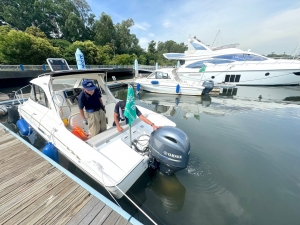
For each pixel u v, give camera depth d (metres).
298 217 1.64
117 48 36.94
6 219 1.32
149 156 1.93
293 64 9.68
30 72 10.98
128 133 2.24
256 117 5.13
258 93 9.41
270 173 2.34
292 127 4.21
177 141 1.66
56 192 1.61
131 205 1.79
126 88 11.45
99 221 1.33
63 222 1.31
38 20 28.48
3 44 13.21
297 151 2.98
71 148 1.91
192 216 1.66
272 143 3.29
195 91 8.49
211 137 3.57
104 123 2.45
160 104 7.31
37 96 3.04
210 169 2.41
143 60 37.88
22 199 1.52
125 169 1.64
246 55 10.73
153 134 1.86
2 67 10.12
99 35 33.84
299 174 2.33
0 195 1.55
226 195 1.92
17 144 2.51
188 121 4.72
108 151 1.82
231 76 11.06
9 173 1.86
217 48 12.09
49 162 2.07
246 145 3.20
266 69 10.17
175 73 9.35
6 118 4.71
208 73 11.35
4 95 6.20
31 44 14.80
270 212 1.69
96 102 2.22
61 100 2.77
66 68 6.25
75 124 2.54
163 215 1.67
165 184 2.09
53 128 2.28
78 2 33.88
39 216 1.36
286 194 1.94
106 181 1.52
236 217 1.64
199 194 1.94
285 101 7.71
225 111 6.00
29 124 3.15
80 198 1.55
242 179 2.20
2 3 25.16
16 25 25.50
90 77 2.98
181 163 1.67
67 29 30.31
